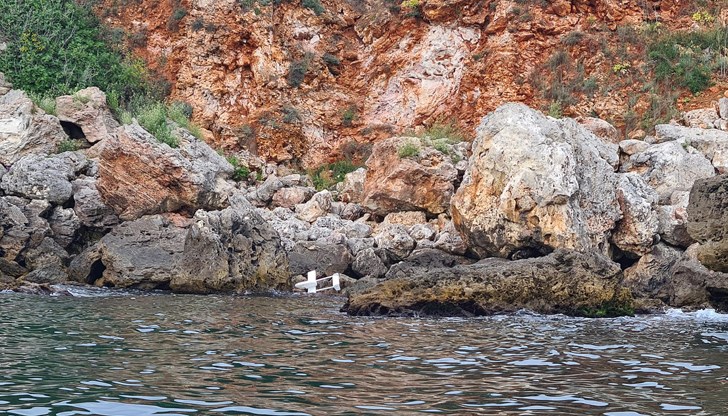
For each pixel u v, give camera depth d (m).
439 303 14.99
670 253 19.69
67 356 9.52
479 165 20.48
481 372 9.07
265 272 19.53
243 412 6.95
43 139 23.81
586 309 15.47
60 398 7.33
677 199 20.66
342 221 23.47
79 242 21.89
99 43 30.47
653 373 9.13
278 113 29.67
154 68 30.83
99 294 17.61
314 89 30.56
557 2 30.06
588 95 28.64
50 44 29.22
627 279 19.67
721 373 9.17
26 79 27.50
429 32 30.95
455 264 20.72
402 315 14.82
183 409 7.02
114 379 8.25
